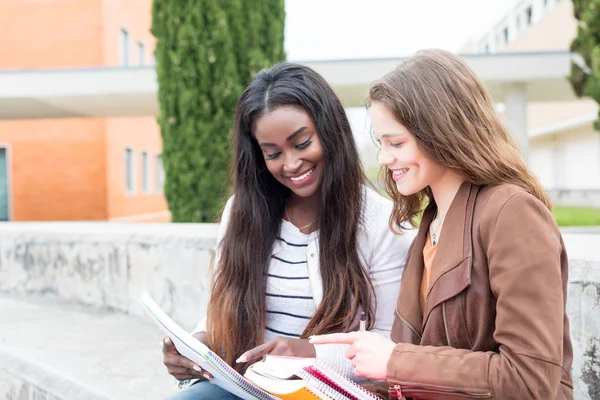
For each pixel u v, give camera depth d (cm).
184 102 473
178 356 137
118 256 337
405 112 105
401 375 98
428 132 105
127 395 193
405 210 130
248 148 154
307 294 150
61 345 263
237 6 470
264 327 150
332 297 144
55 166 1330
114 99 948
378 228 151
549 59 806
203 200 477
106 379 211
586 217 874
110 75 895
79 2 1323
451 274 103
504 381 90
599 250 168
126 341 271
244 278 152
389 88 108
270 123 142
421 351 99
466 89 106
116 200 1410
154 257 318
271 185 158
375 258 151
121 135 1456
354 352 105
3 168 1345
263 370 114
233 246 154
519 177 106
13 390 236
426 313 108
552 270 92
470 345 103
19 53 1332
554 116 2019
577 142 1867
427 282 118
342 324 144
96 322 313
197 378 142
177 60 471
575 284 154
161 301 315
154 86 888
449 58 109
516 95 848
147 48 1741
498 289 95
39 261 384
